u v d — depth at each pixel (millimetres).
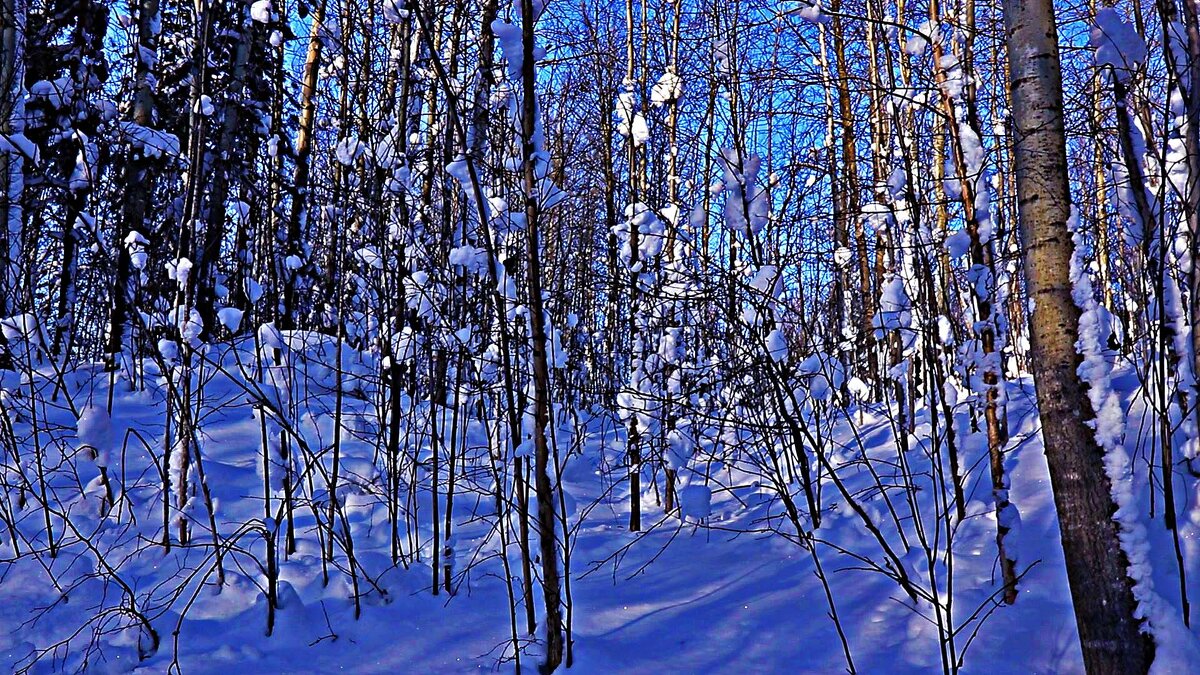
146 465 5160
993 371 4418
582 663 3641
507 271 3934
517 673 3516
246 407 6117
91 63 7012
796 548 4723
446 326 4250
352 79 5223
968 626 3586
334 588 4316
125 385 6523
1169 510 3760
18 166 5848
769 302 4109
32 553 4184
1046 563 3924
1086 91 3852
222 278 7207
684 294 4609
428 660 3768
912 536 4621
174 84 7695
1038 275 2791
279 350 6047
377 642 3928
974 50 4625
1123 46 3043
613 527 5551
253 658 3750
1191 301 3566
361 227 4742
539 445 3566
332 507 4234
